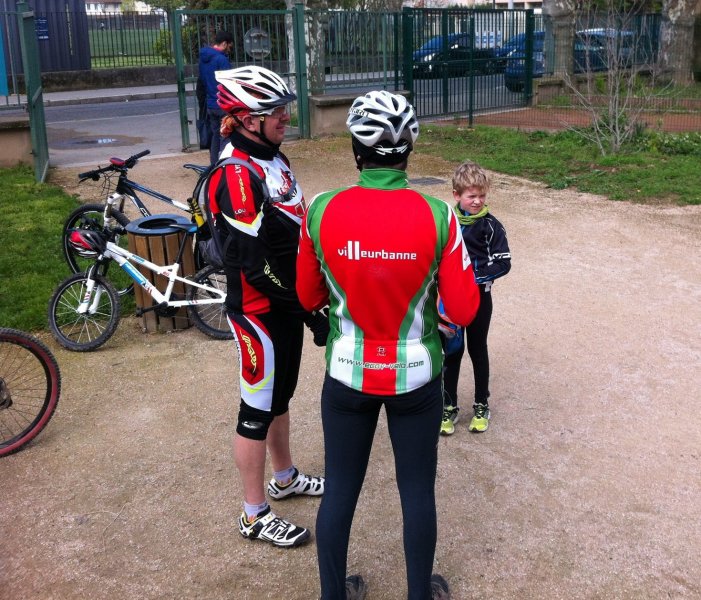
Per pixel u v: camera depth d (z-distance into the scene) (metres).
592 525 3.40
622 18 14.50
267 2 24.02
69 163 11.61
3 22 13.86
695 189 9.55
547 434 4.16
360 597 2.96
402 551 3.27
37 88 10.50
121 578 3.12
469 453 3.99
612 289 6.34
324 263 2.44
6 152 10.80
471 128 14.49
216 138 9.72
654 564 3.15
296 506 3.59
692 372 4.86
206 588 3.06
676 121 15.05
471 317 2.47
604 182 10.03
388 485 3.73
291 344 3.12
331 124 13.96
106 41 24.39
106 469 3.90
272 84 2.86
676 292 6.25
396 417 2.56
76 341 5.42
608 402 4.50
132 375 4.96
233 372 5.01
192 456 4.02
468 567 3.15
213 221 2.98
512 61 16.64
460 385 4.75
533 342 5.34
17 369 4.92
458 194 3.80
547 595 2.99
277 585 3.07
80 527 3.44
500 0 48.81
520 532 3.36
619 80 12.48
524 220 8.41
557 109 16.47
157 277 5.48
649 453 3.96
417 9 14.70
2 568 3.18
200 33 12.66
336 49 14.09
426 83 15.34
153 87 23.98
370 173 2.42
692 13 20.33
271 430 3.43
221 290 5.63
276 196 2.93
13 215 8.34
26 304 5.95
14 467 3.92
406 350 2.45
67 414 4.47
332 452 2.62
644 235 7.84
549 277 6.63
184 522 3.48
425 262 2.37
